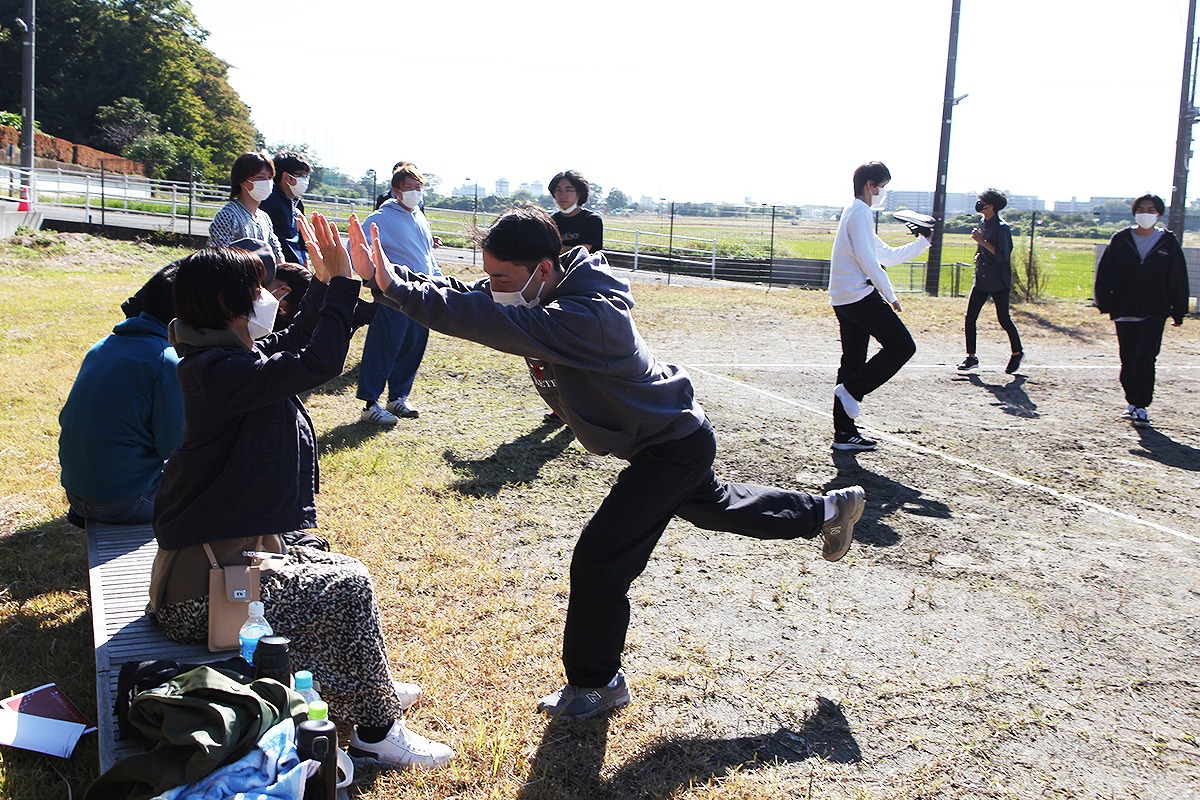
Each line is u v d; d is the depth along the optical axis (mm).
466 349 10562
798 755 3168
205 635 2900
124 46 64938
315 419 7176
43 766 2848
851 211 6668
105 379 3885
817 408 8414
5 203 23156
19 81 64188
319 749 2297
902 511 5719
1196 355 12609
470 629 3891
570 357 2973
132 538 3881
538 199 36000
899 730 3352
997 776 3104
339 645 2840
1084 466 6875
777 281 26859
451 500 5480
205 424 2795
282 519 2902
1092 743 3318
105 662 2820
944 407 8734
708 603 4320
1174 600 4566
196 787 2236
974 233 10406
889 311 6703
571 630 3258
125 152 56000
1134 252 8047
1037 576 4801
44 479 5328
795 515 3689
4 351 8641
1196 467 6953
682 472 3217
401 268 3037
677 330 13148
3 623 3727
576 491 5828
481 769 2967
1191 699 3648
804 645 3953
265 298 2906
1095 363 11578
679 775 3027
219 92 77688
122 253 20078
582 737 3193
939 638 4074
